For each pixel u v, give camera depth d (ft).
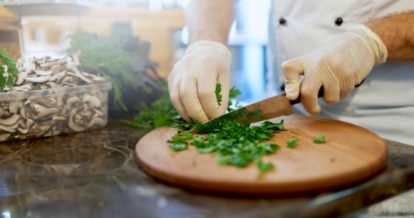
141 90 2.70
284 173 1.44
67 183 1.66
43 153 2.00
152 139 1.89
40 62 2.23
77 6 2.61
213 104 2.04
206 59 2.19
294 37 2.45
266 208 1.35
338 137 1.82
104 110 2.43
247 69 5.01
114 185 1.61
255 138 1.79
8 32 2.53
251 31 4.95
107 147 2.06
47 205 1.52
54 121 2.21
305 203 1.37
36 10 2.55
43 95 2.12
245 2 4.82
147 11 3.22
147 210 1.42
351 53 2.02
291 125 2.04
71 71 2.26
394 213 1.65
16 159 1.93
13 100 2.07
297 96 2.02
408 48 2.01
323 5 2.31
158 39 3.38
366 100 2.34
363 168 1.48
